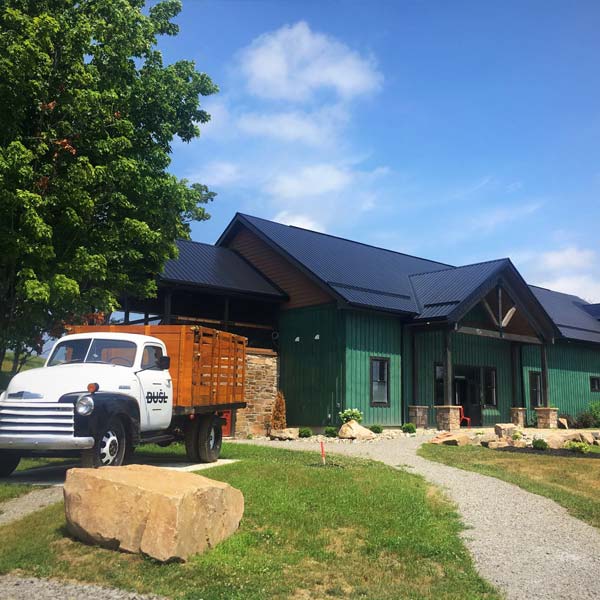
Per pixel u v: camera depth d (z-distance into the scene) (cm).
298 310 2419
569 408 3297
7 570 639
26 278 1227
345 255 2716
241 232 2761
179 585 608
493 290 2725
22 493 952
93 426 966
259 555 705
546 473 1374
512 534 854
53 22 1256
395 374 2372
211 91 1733
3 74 1187
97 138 1387
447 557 738
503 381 2891
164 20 1712
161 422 1155
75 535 719
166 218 1576
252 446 1655
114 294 1541
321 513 863
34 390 1002
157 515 666
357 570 685
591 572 706
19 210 1223
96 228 1426
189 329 1222
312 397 2302
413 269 2978
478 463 1486
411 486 1088
